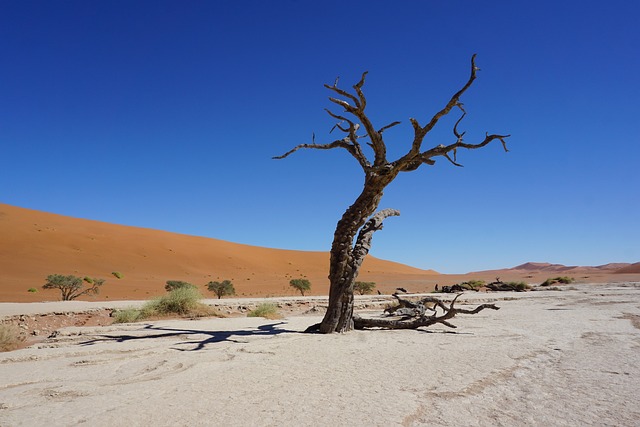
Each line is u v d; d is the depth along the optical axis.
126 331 12.79
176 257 85.81
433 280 89.31
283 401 5.71
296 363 8.22
